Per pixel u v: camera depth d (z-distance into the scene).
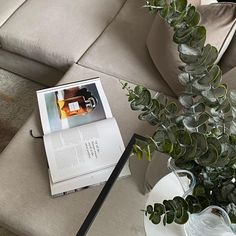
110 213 1.05
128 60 1.58
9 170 1.25
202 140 0.66
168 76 1.44
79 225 1.12
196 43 0.64
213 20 1.23
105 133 1.30
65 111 1.39
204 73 0.65
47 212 1.15
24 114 1.90
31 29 1.71
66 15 1.76
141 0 1.81
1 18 1.78
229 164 0.69
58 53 1.64
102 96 1.44
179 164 0.75
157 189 0.97
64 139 1.28
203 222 0.78
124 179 1.11
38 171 1.24
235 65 1.37
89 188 1.19
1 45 1.80
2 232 1.51
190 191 0.79
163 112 0.76
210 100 0.69
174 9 0.63
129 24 1.71
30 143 1.32
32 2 1.83
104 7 1.80
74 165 1.22
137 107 0.76
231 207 0.71
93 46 1.65
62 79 1.54
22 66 1.90
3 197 1.19
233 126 0.71
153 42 1.48
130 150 1.16
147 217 0.92
